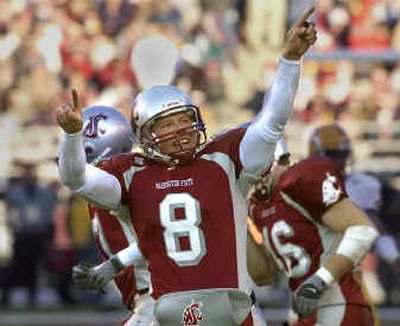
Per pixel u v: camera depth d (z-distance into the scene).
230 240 14.16
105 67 44.62
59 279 39.66
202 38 44.47
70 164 13.55
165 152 14.33
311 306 16.77
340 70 42.34
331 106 42.19
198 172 14.25
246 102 43.56
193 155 14.34
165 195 14.19
